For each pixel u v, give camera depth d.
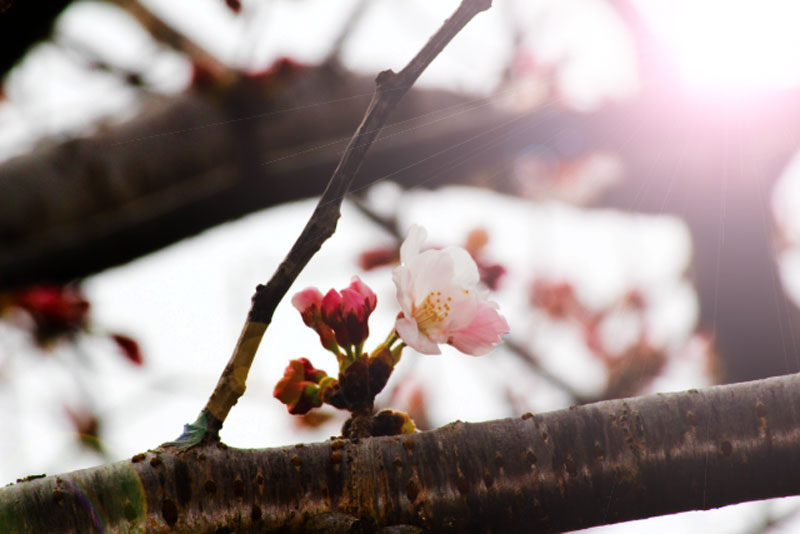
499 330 0.83
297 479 0.78
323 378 0.84
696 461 0.80
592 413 0.80
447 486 0.79
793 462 0.80
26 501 0.76
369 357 0.83
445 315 0.83
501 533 0.79
